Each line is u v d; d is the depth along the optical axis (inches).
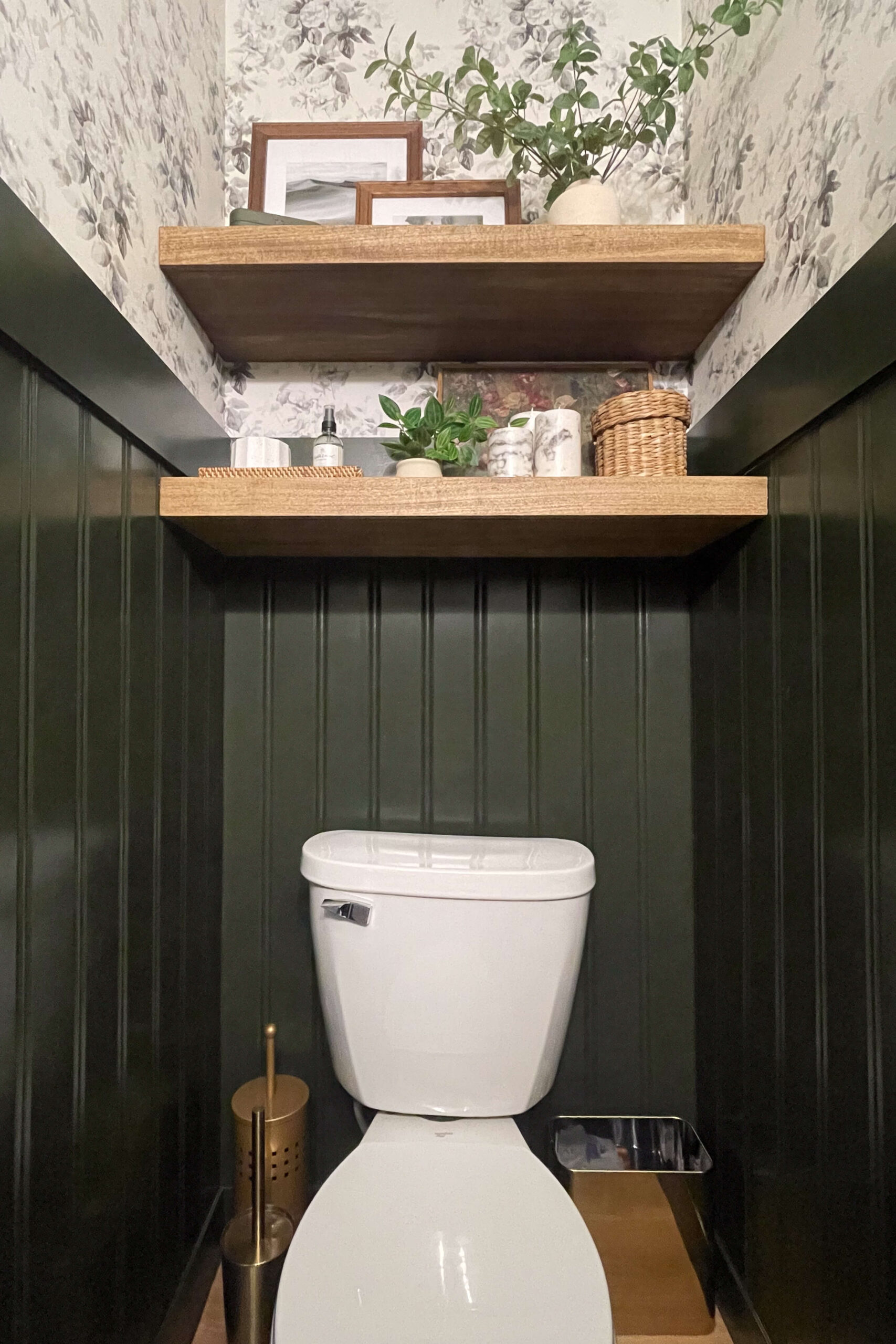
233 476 36.1
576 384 47.8
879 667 26.1
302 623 47.5
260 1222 36.0
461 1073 39.3
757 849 37.1
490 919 38.4
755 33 37.5
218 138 46.3
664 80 39.4
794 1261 32.8
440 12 47.5
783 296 34.4
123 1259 31.5
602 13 47.1
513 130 40.2
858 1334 27.2
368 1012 39.5
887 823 25.7
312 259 36.5
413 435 42.2
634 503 35.7
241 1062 47.0
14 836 23.2
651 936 46.9
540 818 47.1
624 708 47.3
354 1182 32.7
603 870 47.1
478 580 47.4
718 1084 42.5
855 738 27.8
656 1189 40.3
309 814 47.3
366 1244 29.0
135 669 32.9
